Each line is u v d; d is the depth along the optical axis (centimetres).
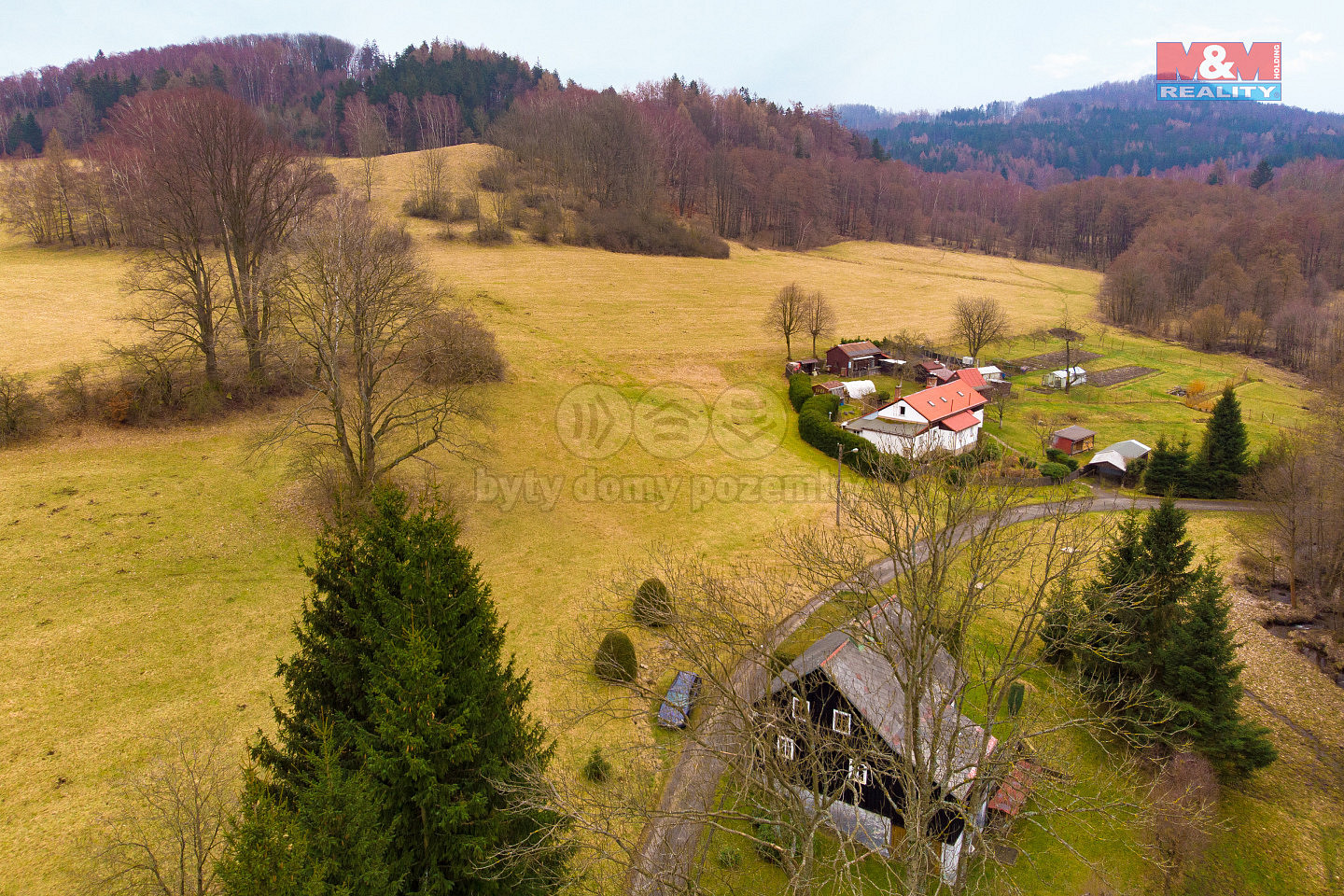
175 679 2994
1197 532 5281
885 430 6091
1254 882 2656
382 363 5828
